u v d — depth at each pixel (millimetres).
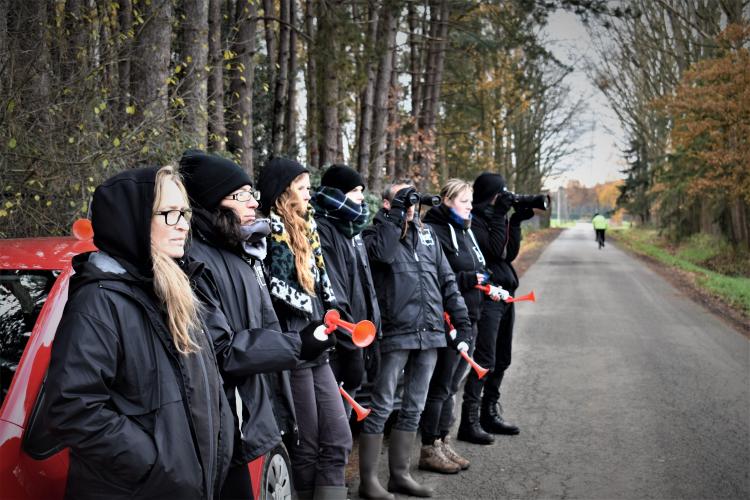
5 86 6090
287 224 3717
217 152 8438
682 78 30328
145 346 2139
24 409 2580
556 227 91125
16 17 6332
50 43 6621
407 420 4602
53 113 6387
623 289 18453
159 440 2107
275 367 2588
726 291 17312
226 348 2527
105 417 2014
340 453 3943
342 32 13430
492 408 5969
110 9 7090
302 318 3754
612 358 9203
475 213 5758
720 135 25469
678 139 27047
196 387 2205
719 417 6453
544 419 6410
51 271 3227
